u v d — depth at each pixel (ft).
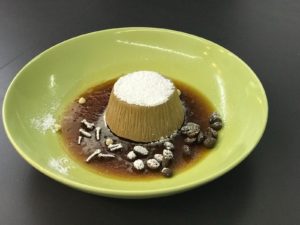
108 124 0.93
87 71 1.03
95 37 1.03
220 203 0.74
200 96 0.99
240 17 1.31
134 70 1.06
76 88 1.01
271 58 1.13
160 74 0.98
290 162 0.82
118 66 1.06
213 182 0.78
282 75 1.06
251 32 1.24
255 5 1.37
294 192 0.76
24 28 1.27
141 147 0.85
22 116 0.84
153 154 0.85
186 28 1.27
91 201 0.75
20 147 0.72
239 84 0.92
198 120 0.93
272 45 1.18
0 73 1.08
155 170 0.80
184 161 0.82
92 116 0.96
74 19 1.31
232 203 0.74
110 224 0.71
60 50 0.99
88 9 1.36
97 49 1.04
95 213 0.73
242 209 0.73
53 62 0.97
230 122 0.88
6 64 1.11
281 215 0.72
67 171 0.77
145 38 1.05
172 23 1.29
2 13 1.34
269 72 1.07
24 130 0.82
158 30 1.04
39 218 0.72
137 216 0.72
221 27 1.27
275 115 0.93
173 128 0.90
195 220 0.71
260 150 0.85
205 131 0.90
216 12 1.34
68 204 0.74
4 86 1.03
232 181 0.78
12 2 1.39
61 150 0.85
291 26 1.27
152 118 0.87
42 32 1.25
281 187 0.77
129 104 0.87
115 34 1.05
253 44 1.19
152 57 1.06
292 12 1.34
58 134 0.89
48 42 1.21
